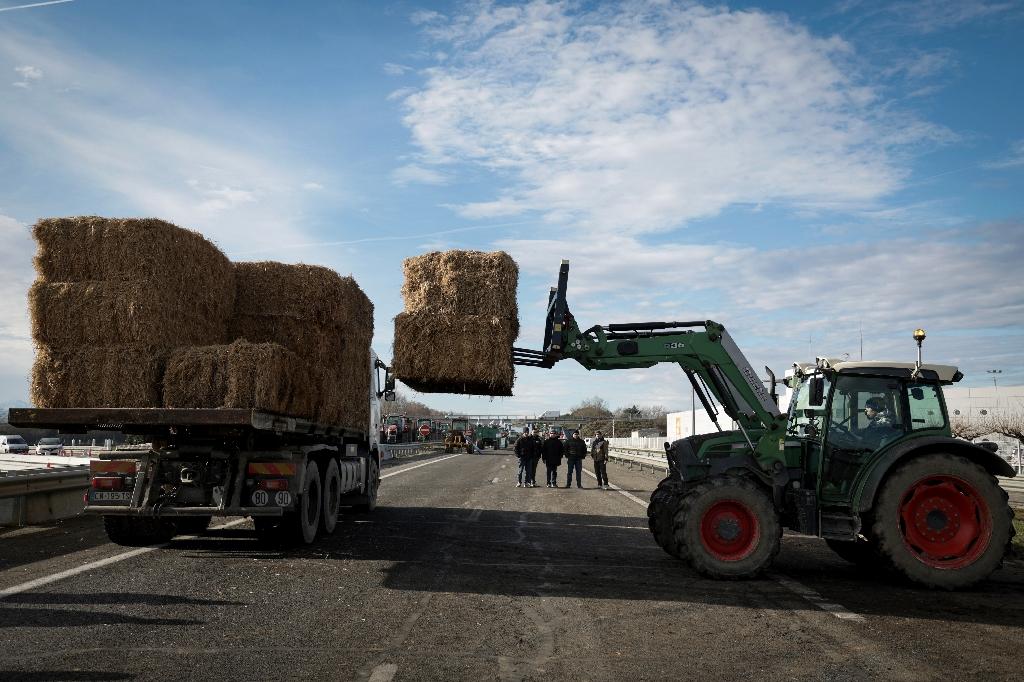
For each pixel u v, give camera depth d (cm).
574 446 2255
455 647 545
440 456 5144
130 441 1052
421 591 738
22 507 1209
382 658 513
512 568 877
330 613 639
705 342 974
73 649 516
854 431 894
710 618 653
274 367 866
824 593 775
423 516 1423
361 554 959
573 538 1147
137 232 854
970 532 827
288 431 934
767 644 570
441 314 966
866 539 917
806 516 860
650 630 608
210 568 836
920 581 809
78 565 834
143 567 831
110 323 844
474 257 979
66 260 866
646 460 3700
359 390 1284
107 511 935
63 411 844
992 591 808
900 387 896
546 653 537
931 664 524
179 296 896
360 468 1389
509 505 1670
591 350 985
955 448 860
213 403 851
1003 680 492
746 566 838
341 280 1076
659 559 972
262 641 548
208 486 959
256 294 1013
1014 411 3522
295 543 1023
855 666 517
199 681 457
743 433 964
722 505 855
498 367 952
